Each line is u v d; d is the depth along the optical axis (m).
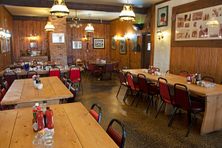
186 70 5.57
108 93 6.15
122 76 5.43
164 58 6.60
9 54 8.36
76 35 11.39
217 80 4.60
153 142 3.04
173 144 2.99
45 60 9.47
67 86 3.83
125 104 4.98
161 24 6.65
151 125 3.69
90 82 8.06
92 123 1.86
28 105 2.89
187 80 3.99
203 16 4.90
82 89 6.64
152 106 4.81
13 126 1.79
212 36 4.67
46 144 1.42
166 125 3.69
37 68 6.12
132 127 3.59
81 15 9.71
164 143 3.01
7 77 5.06
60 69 6.02
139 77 4.62
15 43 9.86
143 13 7.50
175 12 5.93
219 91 3.24
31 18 9.89
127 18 4.49
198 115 4.16
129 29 9.47
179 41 5.82
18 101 2.70
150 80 4.61
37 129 1.65
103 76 9.27
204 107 3.34
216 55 4.59
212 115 3.34
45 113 1.68
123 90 6.56
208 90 3.30
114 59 11.48
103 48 12.05
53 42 8.26
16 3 5.92
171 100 3.63
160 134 3.32
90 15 9.70
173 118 3.81
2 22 6.69
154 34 7.13
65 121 1.90
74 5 6.55
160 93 3.94
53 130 1.66
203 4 4.88
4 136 1.58
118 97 5.67
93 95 5.89
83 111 2.20
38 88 3.33
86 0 6.25
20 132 1.66
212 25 4.62
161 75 4.94
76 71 6.00
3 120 1.93
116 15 9.67
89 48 11.78
